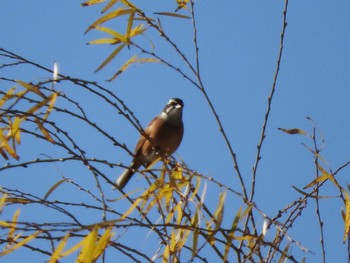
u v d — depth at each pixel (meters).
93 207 7.56
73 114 7.95
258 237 6.94
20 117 7.70
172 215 7.66
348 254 7.89
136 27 8.51
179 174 8.12
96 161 7.66
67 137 7.95
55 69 7.78
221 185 7.15
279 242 7.44
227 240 7.00
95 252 6.94
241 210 7.04
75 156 7.72
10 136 7.96
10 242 7.08
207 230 6.86
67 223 6.77
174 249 7.42
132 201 7.66
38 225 6.76
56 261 7.00
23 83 7.59
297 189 8.02
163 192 7.70
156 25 8.54
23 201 7.53
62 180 8.00
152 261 7.23
